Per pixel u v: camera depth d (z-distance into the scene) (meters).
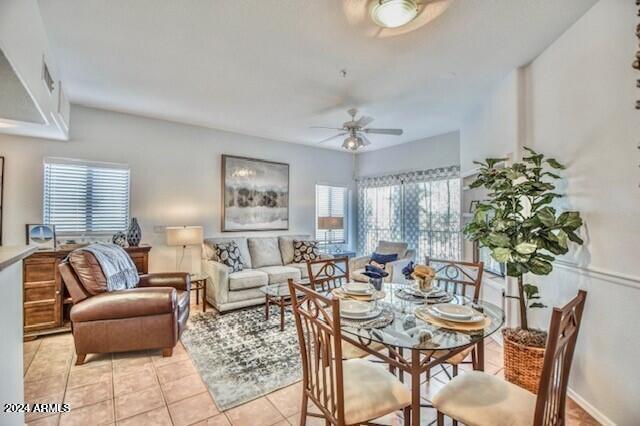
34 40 1.99
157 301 2.70
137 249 3.69
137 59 2.68
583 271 2.11
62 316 3.24
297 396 2.20
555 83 2.40
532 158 2.34
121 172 4.09
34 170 3.55
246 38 2.35
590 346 2.04
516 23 2.17
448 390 1.52
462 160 4.33
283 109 3.92
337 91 3.36
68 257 2.75
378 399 1.50
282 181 5.60
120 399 2.14
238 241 4.79
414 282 2.73
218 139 4.89
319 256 5.22
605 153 1.93
